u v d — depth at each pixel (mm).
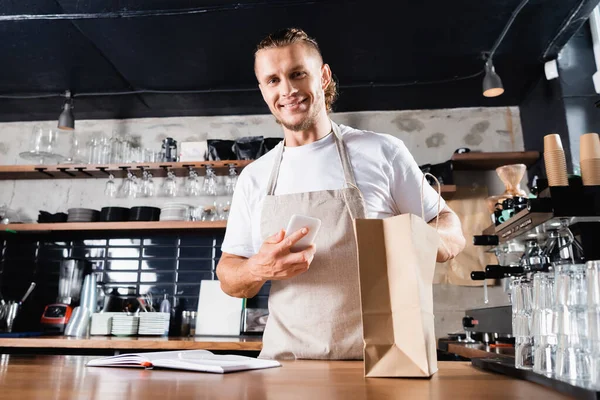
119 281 3689
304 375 891
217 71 3365
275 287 1455
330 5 2691
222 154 3607
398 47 3100
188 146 3684
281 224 1491
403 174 1601
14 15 2760
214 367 921
